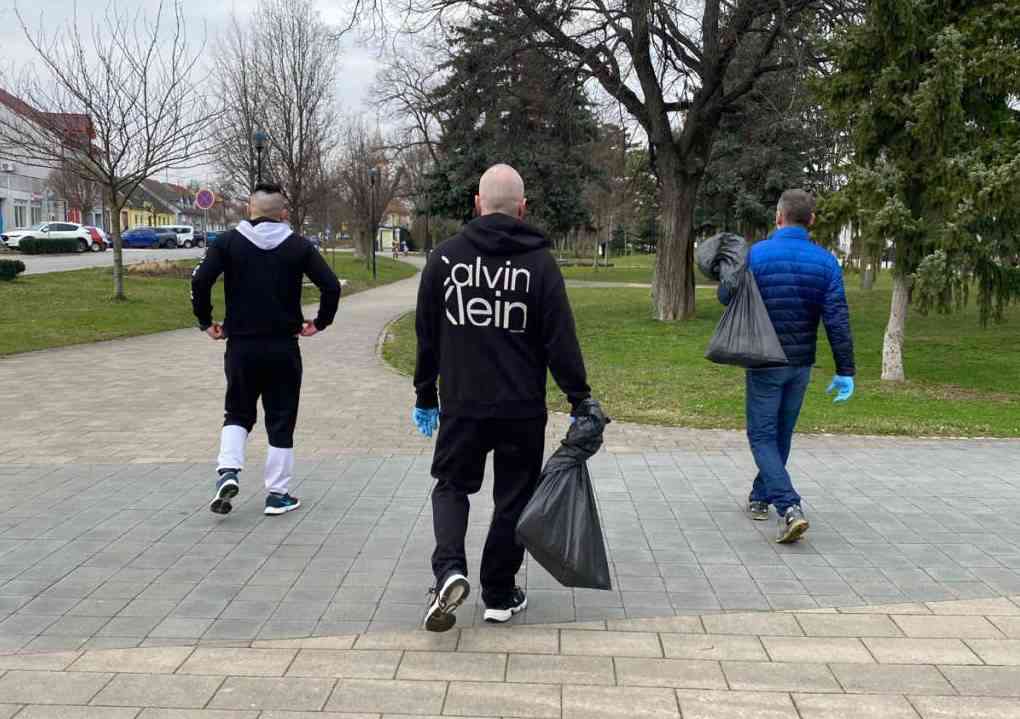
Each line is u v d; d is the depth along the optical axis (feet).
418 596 12.93
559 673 10.55
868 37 33.71
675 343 51.11
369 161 161.68
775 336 14.93
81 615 12.21
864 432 25.25
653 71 59.26
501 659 10.90
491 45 55.26
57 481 19.44
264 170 99.19
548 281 10.98
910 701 9.93
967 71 31.94
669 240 63.05
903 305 36.76
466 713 9.63
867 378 38.52
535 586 13.43
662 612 12.40
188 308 69.72
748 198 103.30
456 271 11.10
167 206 284.61
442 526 11.41
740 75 58.70
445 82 67.87
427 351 11.67
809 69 46.47
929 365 43.47
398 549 14.98
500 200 11.24
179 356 44.45
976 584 13.46
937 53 31.50
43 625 11.88
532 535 10.97
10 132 97.45
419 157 170.19
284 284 16.11
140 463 21.22
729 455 22.12
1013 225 34.04
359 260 178.29
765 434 15.67
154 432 25.17
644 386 35.27
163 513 17.01
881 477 19.92
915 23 32.12
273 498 16.93
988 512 17.21
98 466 20.89
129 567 14.07
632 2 49.49
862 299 82.64
